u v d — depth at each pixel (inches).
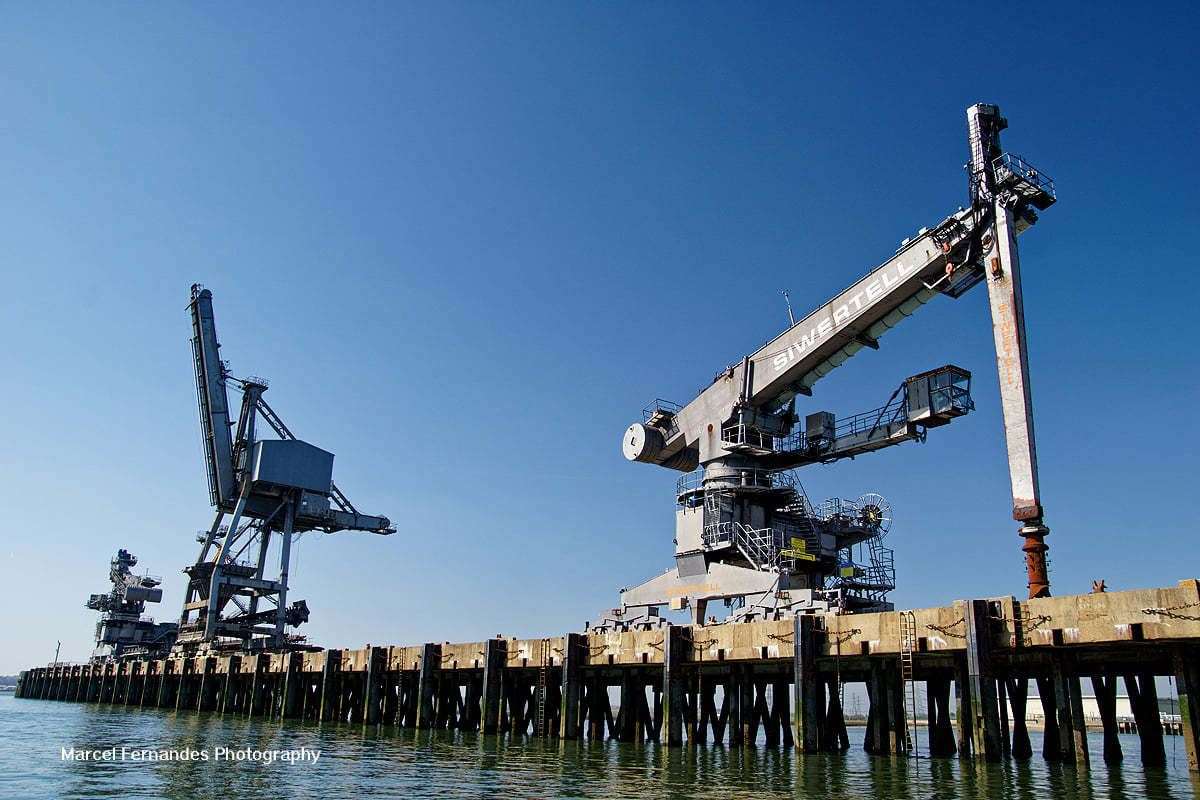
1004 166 993.5
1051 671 908.6
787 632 1000.9
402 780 887.1
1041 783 792.3
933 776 840.3
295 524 2389.3
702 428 1433.3
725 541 1330.0
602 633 1238.3
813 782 820.0
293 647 2161.7
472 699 1541.6
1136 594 748.6
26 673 3644.2
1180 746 1643.7
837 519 1421.0
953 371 1186.0
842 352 1268.5
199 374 2331.4
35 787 861.8
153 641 2785.4
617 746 1192.2
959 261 1055.0
